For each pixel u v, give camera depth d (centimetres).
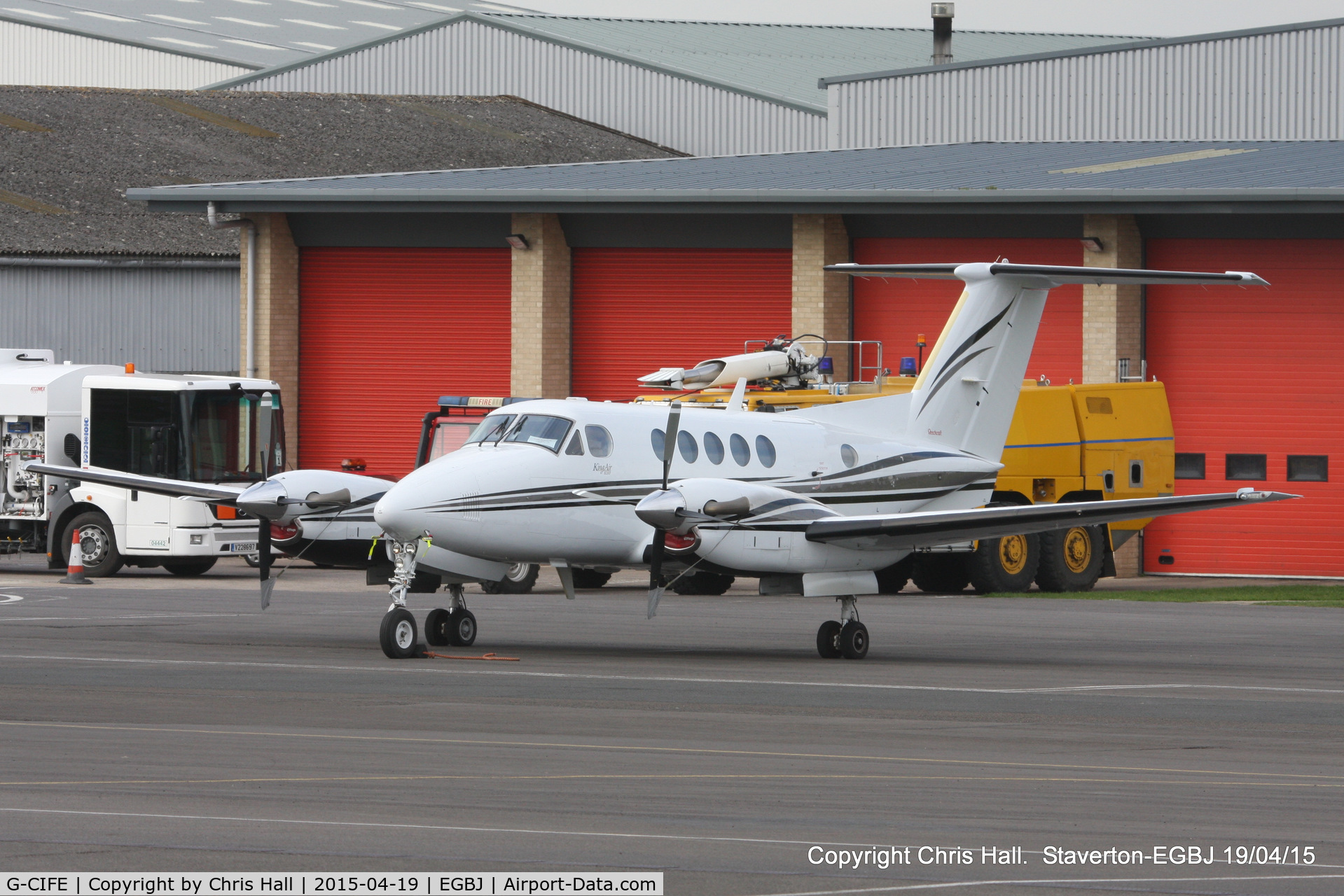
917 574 8831
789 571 5494
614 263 10944
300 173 15875
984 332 6562
